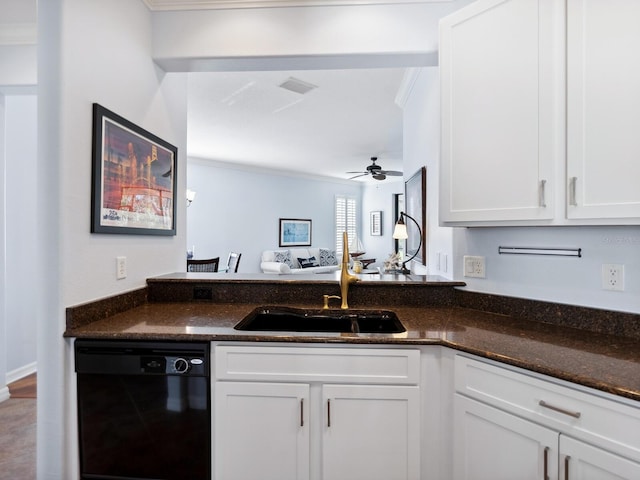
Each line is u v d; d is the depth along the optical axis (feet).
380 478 4.74
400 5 6.50
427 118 9.02
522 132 4.69
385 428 4.71
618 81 4.02
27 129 10.13
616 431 3.29
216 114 13.69
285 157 21.50
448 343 4.55
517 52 4.73
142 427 4.89
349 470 4.75
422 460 4.73
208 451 4.84
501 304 5.95
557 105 4.41
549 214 4.49
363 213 32.14
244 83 10.94
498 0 4.88
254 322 6.36
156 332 4.87
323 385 4.74
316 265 27.09
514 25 4.75
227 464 4.82
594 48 4.15
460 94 5.28
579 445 3.49
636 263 4.61
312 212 28.68
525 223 4.77
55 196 4.73
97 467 4.93
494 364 4.16
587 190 4.22
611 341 4.52
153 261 7.12
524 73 4.67
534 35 4.58
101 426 4.92
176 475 4.88
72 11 4.88
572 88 4.30
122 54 5.97
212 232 22.88
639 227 4.61
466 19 5.21
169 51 6.80
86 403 4.92
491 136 4.97
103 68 5.49
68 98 4.81
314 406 4.77
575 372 3.55
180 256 8.23
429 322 5.48
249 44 6.68
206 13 6.75
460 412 4.50
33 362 10.24
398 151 19.84
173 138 7.84
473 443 4.36
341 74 10.34
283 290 6.88
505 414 4.05
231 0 6.65
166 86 7.49
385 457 4.73
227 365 4.80
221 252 23.31
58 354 4.79
